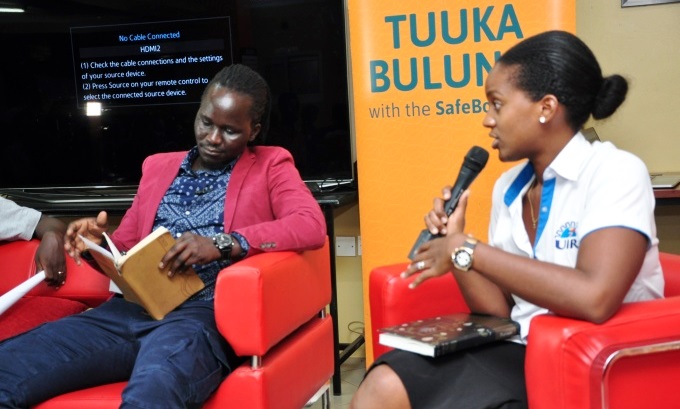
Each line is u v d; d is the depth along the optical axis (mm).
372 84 2957
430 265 1645
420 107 2928
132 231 2398
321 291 2428
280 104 3436
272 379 2072
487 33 2842
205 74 3492
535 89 1652
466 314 1901
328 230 3148
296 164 3457
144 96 3559
